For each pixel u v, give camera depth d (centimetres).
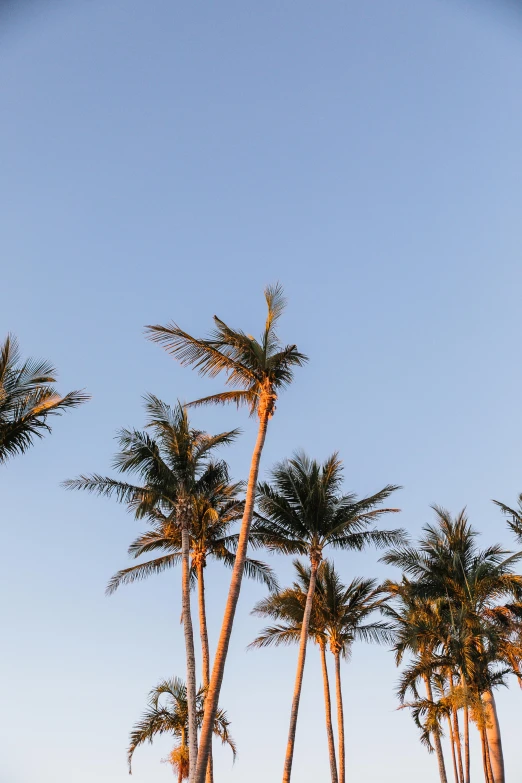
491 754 3716
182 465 2784
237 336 2358
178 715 2834
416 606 3381
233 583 2139
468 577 3300
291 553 3148
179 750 2780
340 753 3441
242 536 2208
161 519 3145
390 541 3130
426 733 3130
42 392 2056
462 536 3431
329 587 3603
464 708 2973
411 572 3422
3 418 2016
